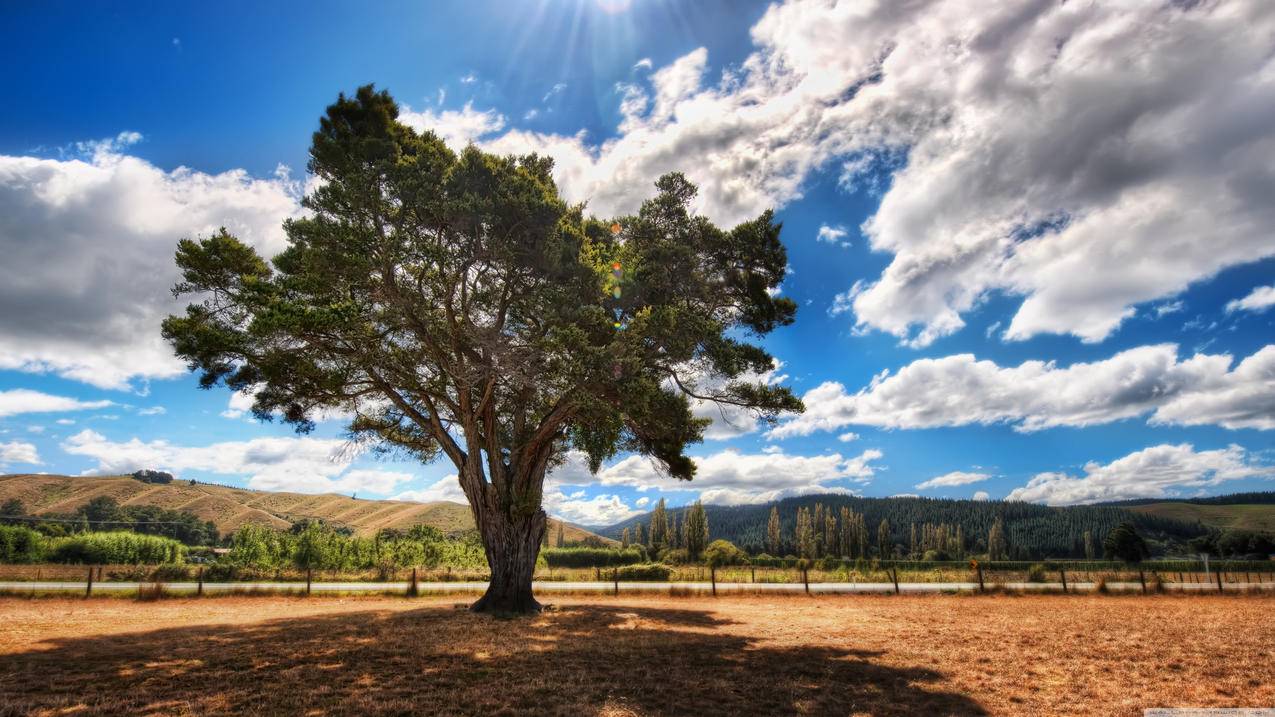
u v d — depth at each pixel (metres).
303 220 18.23
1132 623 18.12
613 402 18.09
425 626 16.72
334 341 18.70
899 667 12.07
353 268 18.14
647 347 19.19
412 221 19.05
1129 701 9.70
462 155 18.44
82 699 9.07
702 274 20.98
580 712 8.86
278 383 19.92
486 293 20.08
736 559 76.38
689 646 14.34
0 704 8.73
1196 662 12.42
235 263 19.03
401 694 9.65
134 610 20.72
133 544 50.09
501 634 15.55
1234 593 28.66
